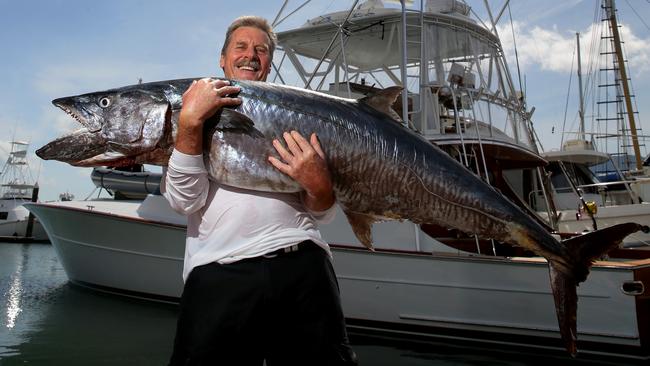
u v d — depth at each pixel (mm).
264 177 2072
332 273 2137
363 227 2465
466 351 5848
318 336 1971
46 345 5910
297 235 2002
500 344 5809
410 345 6098
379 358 5609
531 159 8188
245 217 1972
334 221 6598
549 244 2662
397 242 6426
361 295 6348
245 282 1892
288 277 1941
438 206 2457
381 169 2346
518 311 5715
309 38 8219
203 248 1990
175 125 2172
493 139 7082
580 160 13039
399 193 2393
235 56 2426
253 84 2248
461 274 5961
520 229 2584
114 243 7902
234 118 2098
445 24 7738
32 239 27953
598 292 5488
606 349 5445
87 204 8531
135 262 7773
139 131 2168
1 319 7121
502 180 8109
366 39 7973
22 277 12148
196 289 1926
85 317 7184
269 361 2061
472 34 7934
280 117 2195
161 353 5641
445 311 6008
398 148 2375
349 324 6488
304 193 2129
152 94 2213
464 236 7180
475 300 5891
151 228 7488
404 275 6180
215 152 2092
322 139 2248
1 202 29641
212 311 1870
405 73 6445
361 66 8562
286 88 2301
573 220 9461
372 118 2396
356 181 2338
